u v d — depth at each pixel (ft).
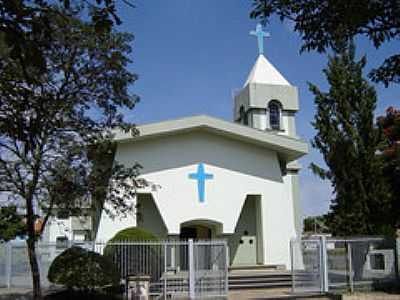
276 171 79.15
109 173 41.04
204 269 56.95
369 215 63.10
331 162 65.51
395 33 20.63
